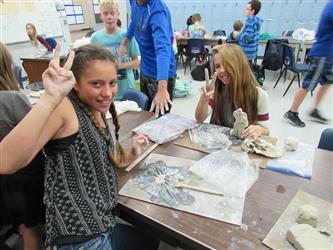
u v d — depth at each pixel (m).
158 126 1.35
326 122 3.12
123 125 1.45
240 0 6.18
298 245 0.63
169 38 1.68
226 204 0.80
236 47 1.38
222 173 0.94
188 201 0.82
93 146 0.75
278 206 0.79
